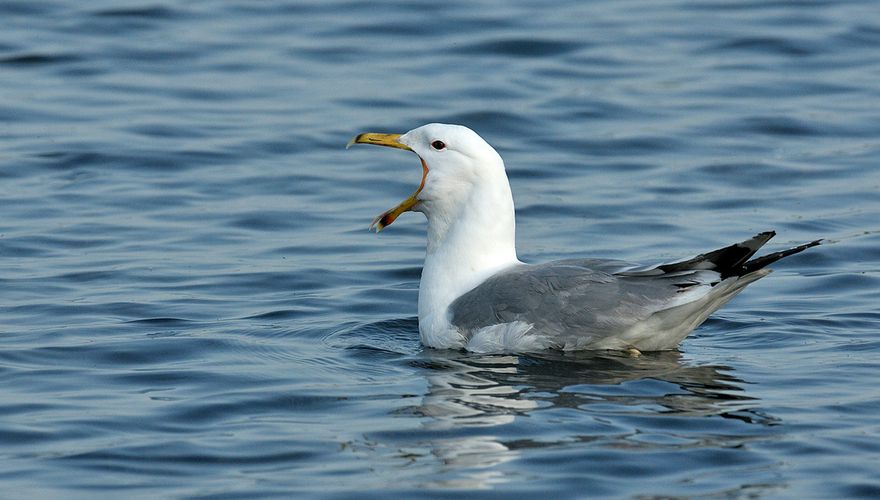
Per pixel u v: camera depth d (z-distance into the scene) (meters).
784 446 10.02
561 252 16.81
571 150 20.80
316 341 13.30
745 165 20.12
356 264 16.34
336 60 24.45
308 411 11.02
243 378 11.95
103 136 20.98
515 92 22.91
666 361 12.30
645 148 20.83
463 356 12.64
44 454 10.10
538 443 10.11
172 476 9.68
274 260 16.41
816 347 12.80
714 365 12.14
